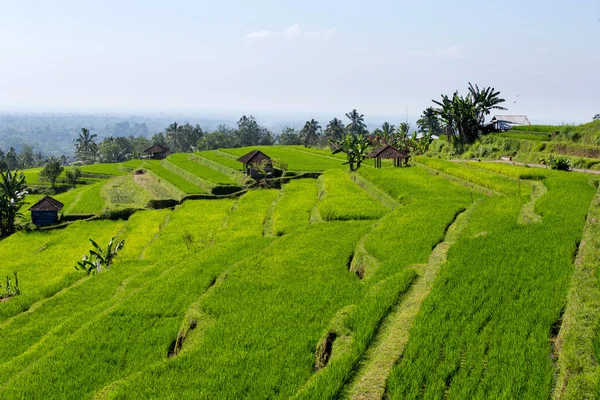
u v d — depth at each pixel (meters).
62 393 15.04
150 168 76.50
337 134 134.75
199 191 53.88
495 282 16.39
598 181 29.95
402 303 16.45
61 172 81.81
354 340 14.39
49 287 27.95
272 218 38.16
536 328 13.34
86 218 48.03
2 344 20.34
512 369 11.80
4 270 33.47
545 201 25.41
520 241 19.81
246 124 172.88
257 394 13.05
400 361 12.94
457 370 12.27
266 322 17.00
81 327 19.62
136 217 46.00
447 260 18.91
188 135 156.75
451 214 27.86
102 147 143.75
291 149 94.12
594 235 17.09
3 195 44.62
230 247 28.41
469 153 55.72
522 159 46.69
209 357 15.05
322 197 41.47
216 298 19.58
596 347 11.34
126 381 14.38
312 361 14.46
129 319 19.66
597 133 41.03
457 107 58.22
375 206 34.88
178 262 28.19
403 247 22.72
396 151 52.94
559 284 15.64
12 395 15.00
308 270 22.22
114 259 32.94
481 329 13.82
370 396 11.82
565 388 10.70
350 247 25.14
